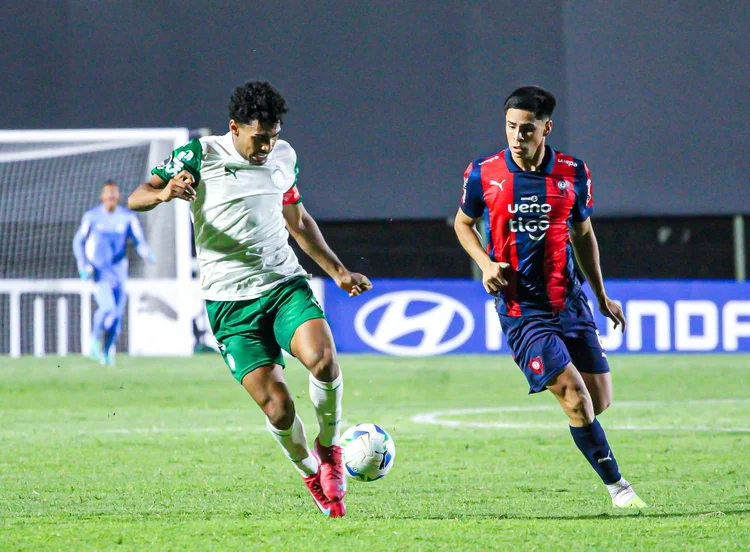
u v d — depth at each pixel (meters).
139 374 26.95
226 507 10.81
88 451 15.34
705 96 30.98
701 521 9.51
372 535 8.76
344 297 30.27
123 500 11.30
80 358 30.80
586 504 10.97
